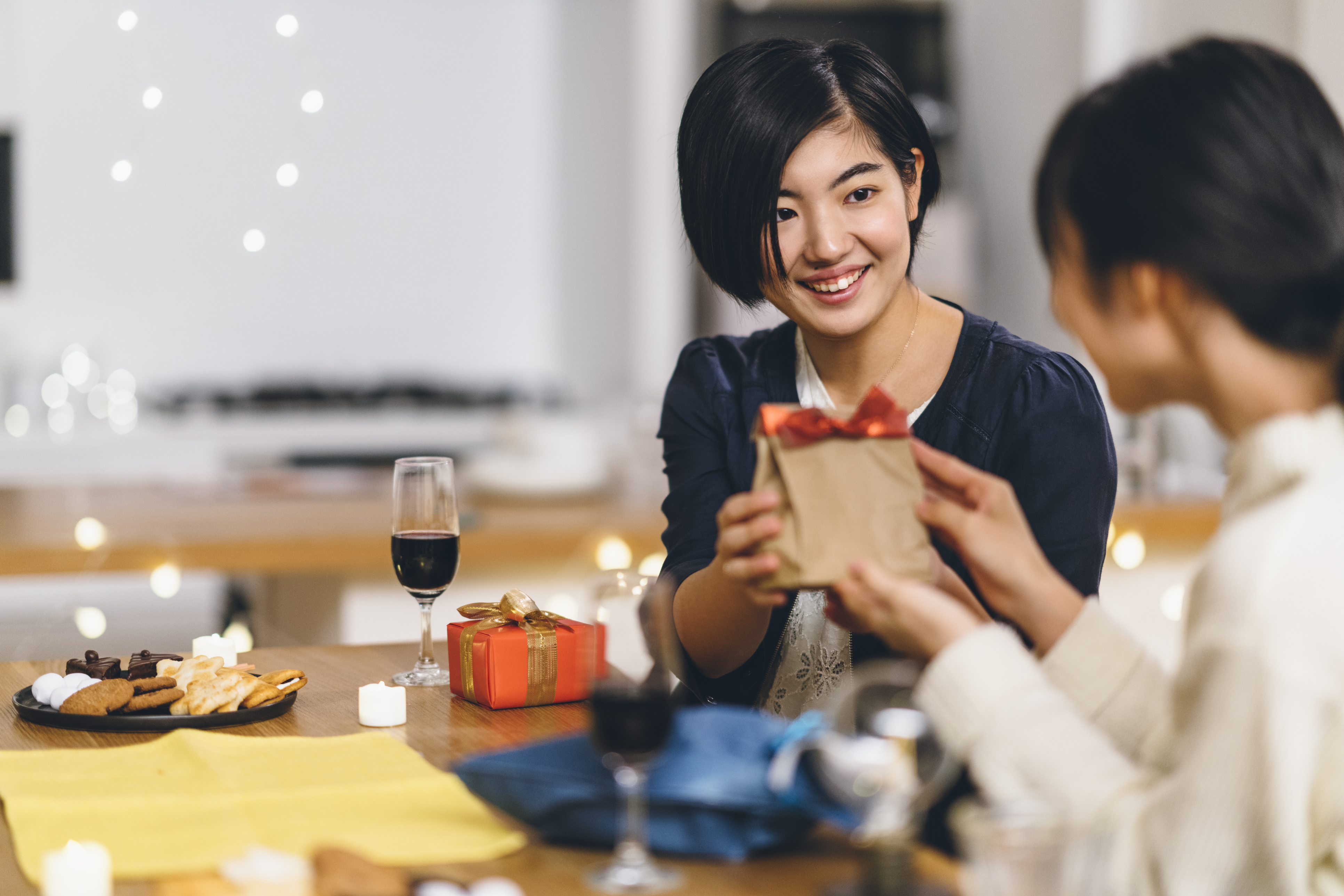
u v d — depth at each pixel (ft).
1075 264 3.30
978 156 15.75
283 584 10.55
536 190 18.12
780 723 3.59
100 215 16.28
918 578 3.77
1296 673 2.83
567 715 4.55
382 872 2.86
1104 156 3.16
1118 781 3.11
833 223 4.80
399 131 17.52
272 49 16.84
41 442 13.79
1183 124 3.07
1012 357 5.21
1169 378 3.27
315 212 17.26
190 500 10.16
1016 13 14.89
